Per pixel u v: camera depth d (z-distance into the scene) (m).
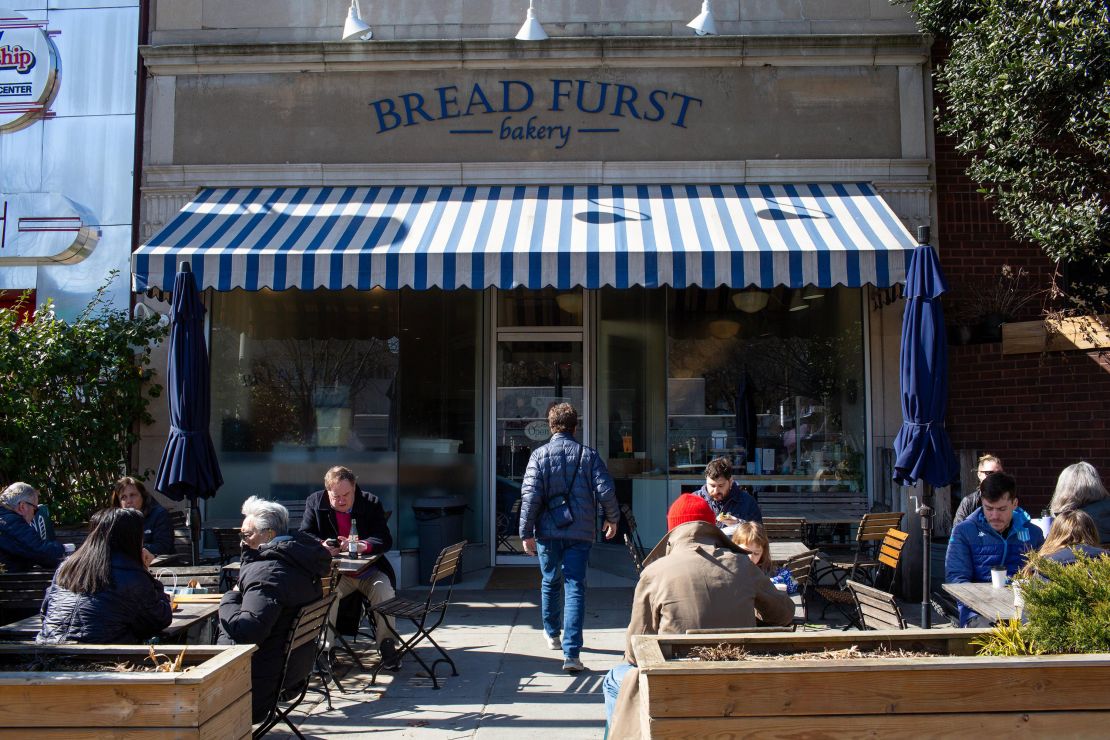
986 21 8.00
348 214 8.88
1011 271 9.34
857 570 7.91
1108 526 5.48
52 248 9.56
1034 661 3.22
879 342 9.33
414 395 9.65
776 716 3.18
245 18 9.83
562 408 6.79
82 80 9.84
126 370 8.97
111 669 3.73
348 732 5.14
